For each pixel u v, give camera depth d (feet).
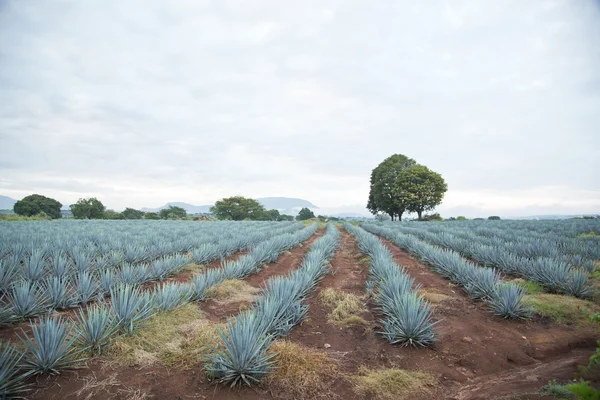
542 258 30.30
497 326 18.34
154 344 15.03
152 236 52.54
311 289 27.27
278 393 11.97
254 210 251.80
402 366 14.16
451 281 29.43
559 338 16.56
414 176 166.09
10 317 16.49
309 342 16.67
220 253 41.24
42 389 11.38
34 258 24.57
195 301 22.17
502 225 94.58
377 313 21.09
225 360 12.57
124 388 11.83
